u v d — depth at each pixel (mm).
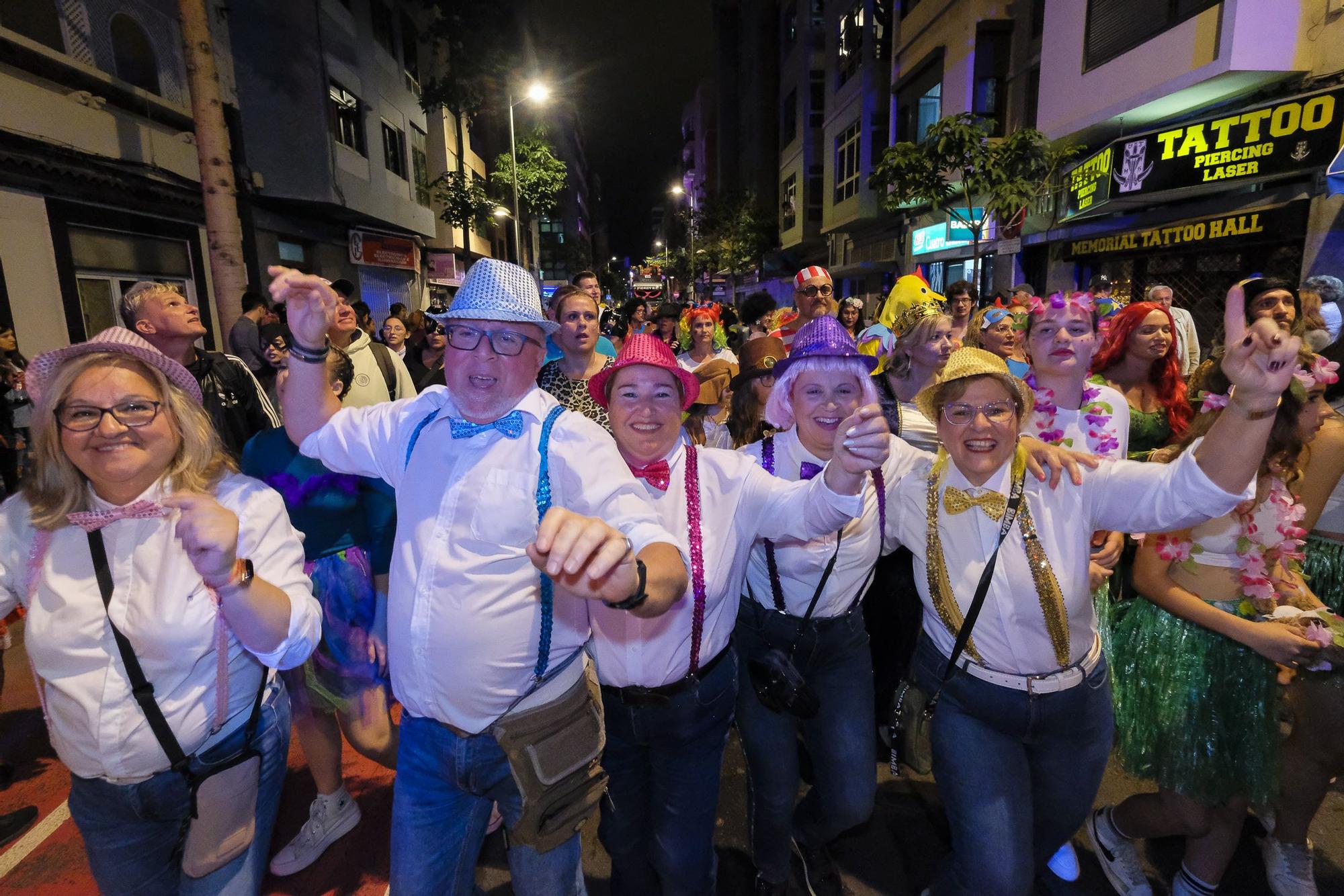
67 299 8117
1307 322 3035
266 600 1557
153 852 1778
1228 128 8828
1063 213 12367
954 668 2037
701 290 51031
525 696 1713
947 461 2082
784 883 2420
